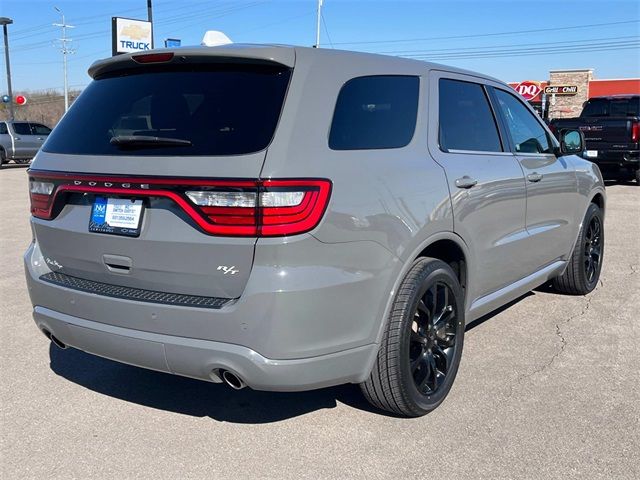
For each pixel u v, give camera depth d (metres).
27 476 3.01
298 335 2.83
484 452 3.19
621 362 4.30
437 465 3.09
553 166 5.02
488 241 4.06
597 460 3.12
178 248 2.91
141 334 3.00
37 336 4.89
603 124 13.88
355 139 3.14
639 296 5.88
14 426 3.49
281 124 2.86
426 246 3.40
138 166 2.98
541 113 23.58
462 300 3.79
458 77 4.12
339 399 3.80
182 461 3.14
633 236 8.82
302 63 3.05
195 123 3.01
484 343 4.66
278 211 2.74
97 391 3.93
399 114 3.50
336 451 3.22
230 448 3.26
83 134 3.38
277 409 3.68
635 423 3.47
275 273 2.76
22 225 10.17
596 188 5.85
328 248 2.87
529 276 4.89
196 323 2.87
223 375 2.96
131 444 3.30
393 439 3.33
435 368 3.65
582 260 5.68
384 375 3.29
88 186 3.15
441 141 3.76
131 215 3.04
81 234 3.24
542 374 4.11
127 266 3.10
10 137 24.88
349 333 3.02
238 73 3.11
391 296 3.21
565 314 5.34
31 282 3.51
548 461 3.11
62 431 3.43
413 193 3.31
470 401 3.74
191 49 3.14
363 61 3.37
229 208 2.77
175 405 3.74
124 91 3.39
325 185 2.85
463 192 3.70
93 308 3.15
